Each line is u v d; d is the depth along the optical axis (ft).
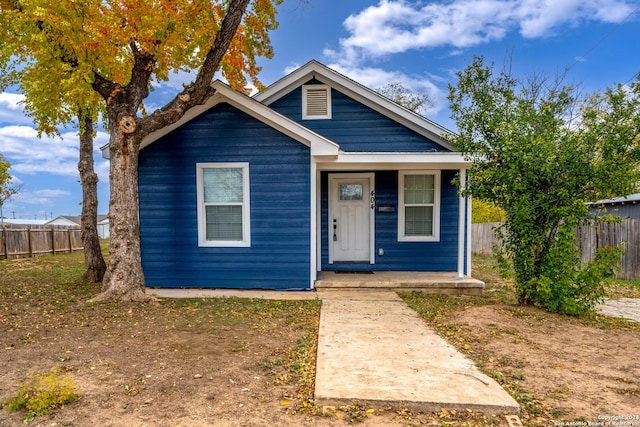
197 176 23.68
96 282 27.22
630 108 17.03
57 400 8.75
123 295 19.51
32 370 10.76
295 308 19.20
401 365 11.39
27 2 16.17
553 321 17.08
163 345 13.08
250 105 22.68
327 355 12.25
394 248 28.43
